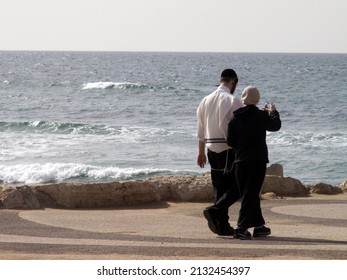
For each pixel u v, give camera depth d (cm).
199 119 1570
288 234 1572
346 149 5706
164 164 4891
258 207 1526
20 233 1586
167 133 6462
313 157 5341
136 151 5422
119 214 1902
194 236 1552
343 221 1784
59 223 1736
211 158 1557
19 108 9338
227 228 1551
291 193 2305
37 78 16638
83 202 2025
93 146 5634
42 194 2034
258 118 1505
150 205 2069
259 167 1509
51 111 8956
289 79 17312
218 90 1555
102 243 1445
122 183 2067
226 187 1557
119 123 7588
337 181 4525
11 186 2052
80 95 11525
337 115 8519
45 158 5028
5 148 5459
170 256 1288
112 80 16400
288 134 6469
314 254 1302
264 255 1294
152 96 11250
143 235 1561
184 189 2145
